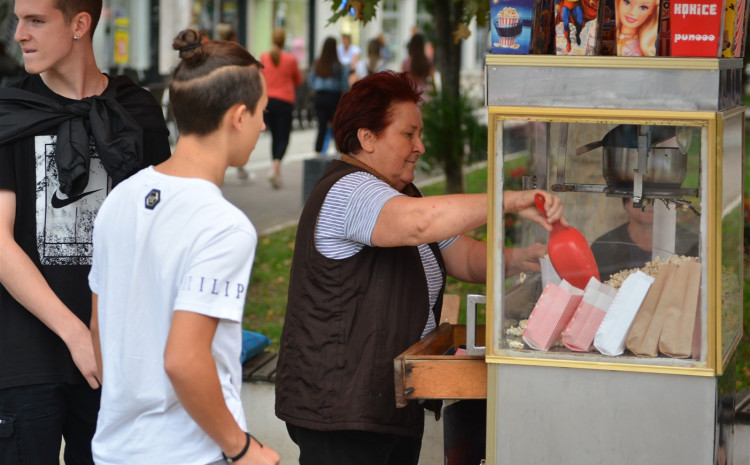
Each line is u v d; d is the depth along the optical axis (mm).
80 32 3020
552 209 2592
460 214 2693
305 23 27625
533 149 2635
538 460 2635
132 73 13039
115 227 2336
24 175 2965
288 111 12172
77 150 2938
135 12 13594
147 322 2283
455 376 2752
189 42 2291
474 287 7152
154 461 2305
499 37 2521
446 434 3234
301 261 2959
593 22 2492
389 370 2902
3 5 12781
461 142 9422
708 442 2525
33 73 2971
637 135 2555
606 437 2584
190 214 2234
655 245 2598
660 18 2477
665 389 2537
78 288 3031
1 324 2941
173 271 2227
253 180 12922
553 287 2631
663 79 2426
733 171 2693
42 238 2992
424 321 2980
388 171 3049
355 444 2955
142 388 2297
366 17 4414
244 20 25609
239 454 2307
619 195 2607
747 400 3727
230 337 2314
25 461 2988
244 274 2258
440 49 9672
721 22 2387
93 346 2598
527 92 2508
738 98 2803
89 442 3152
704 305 2492
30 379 2936
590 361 2562
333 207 2893
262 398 4281
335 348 2904
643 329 2549
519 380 2615
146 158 3201
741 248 2961
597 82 2465
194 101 2262
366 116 2992
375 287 2898
